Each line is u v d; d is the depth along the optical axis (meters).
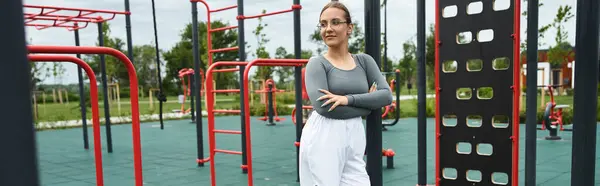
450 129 3.05
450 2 2.96
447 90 3.04
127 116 13.28
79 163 5.52
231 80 24.53
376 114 2.35
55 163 5.55
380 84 2.19
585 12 2.13
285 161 5.39
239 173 4.66
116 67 26.45
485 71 2.85
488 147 6.43
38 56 2.02
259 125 10.22
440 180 3.11
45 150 6.73
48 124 11.09
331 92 2.11
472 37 2.88
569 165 4.79
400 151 5.97
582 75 2.17
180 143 7.32
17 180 0.53
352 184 2.15
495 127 2.85
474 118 10.37
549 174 4.35
